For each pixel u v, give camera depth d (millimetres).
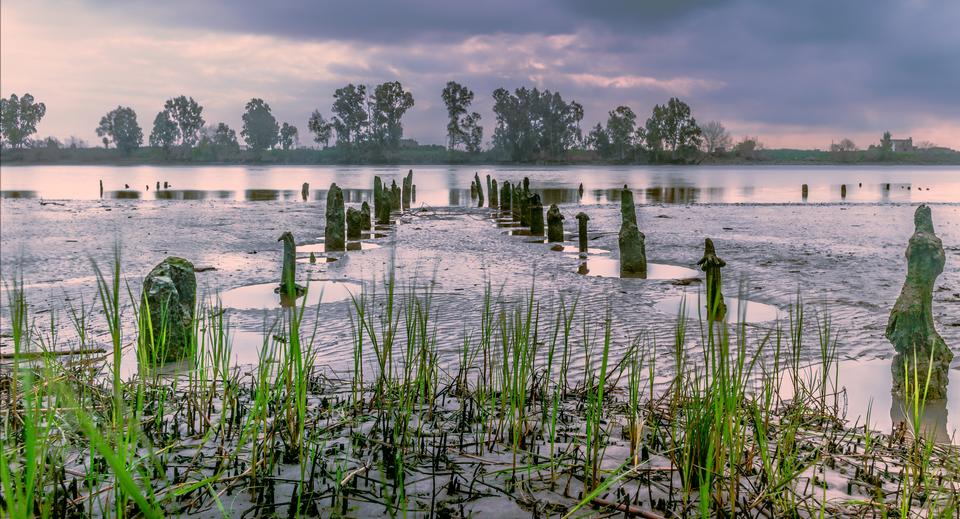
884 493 3809
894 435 5168
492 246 24172
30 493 2127
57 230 30438
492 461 4062
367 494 3473
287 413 4309
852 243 23891
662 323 10961
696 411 3869
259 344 9547
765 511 3432
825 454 4422
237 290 15016
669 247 23266
